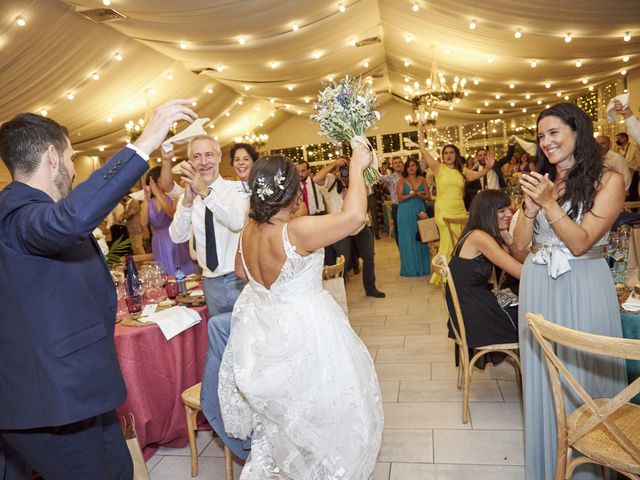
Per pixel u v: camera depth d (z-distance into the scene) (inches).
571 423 68.2
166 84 341.4
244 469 74.9
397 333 169.6
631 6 212.1
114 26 232.8
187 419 95.5
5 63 219.9
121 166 51.6
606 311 72.5
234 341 75.6
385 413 113.7
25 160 57.1
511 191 269.3
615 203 69.9
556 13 212.1
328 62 348.5
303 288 70.5
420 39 297.7
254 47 276.2
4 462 71.9
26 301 54.1
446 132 676.1
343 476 69.7
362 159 68.2
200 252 108.4
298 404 69.1
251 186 68.7
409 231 260.2
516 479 86.0
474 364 116.2
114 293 63.4
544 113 73.5
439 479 88.0
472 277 108.4
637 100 401.7
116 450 68.9
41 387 54.9
